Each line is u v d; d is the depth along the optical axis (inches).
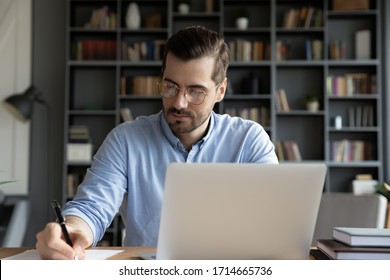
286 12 225.0
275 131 223.8
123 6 230.5
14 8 226.5
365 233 57.3
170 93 70.4
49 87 229.5
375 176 224.8
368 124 223.5
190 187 50.2
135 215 78.5
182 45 69.3
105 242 215.0
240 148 81.5
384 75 223.3
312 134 227.8
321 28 221.3
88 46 223.0
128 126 80.5
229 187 50.5
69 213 65.2
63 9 230.4
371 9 225.3
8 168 224.2
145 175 78.6
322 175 51.6
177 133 79.1
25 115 211.0
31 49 226.7
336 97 219.5
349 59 228.7
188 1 223.9
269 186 51.0
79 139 218.5
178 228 51.4
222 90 77.4
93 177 74.4
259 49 223.1
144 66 226.5
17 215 208.1
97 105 229.1
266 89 228.5
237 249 52.4
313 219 52.5
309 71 228.2
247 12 223.8
